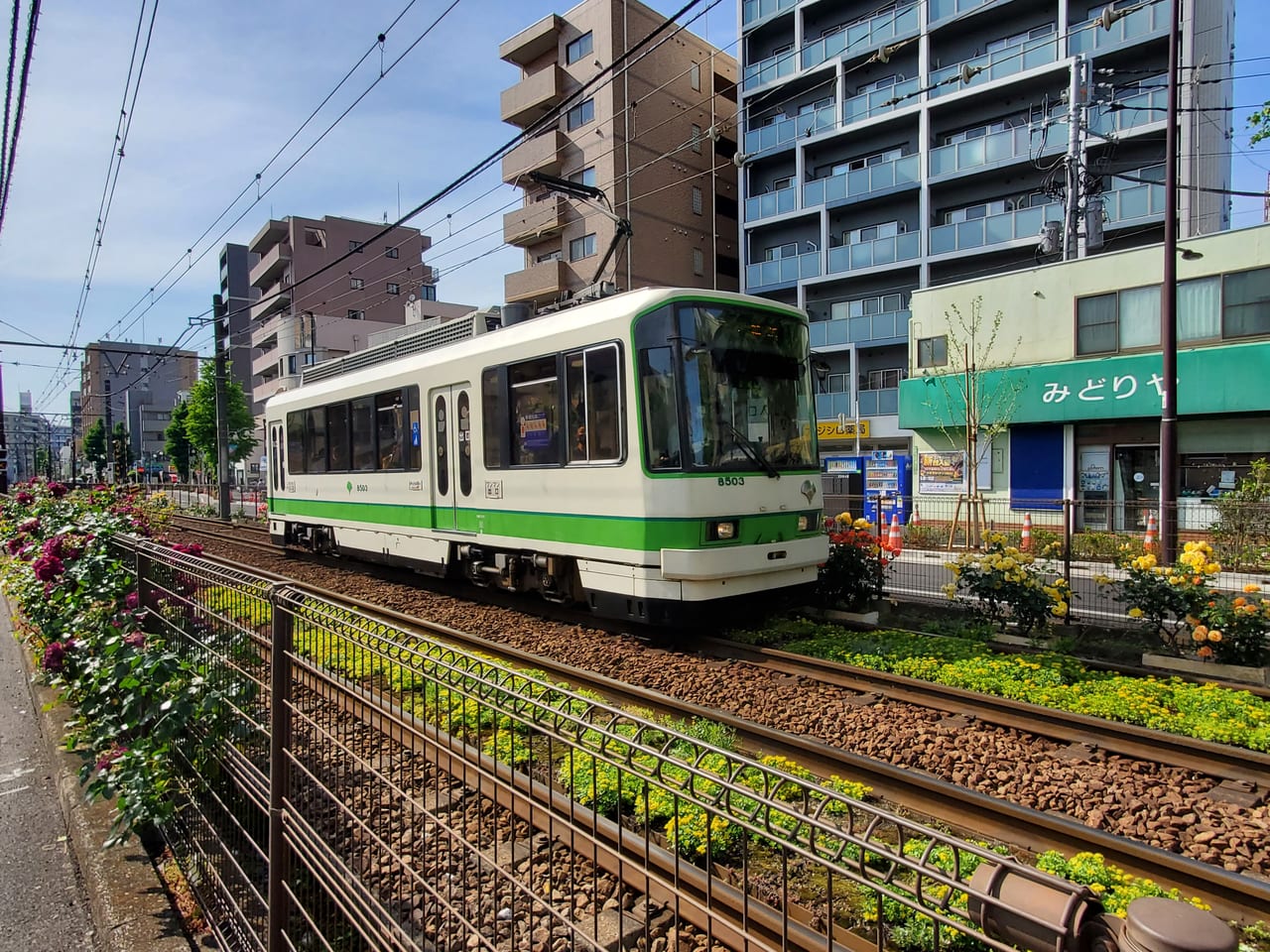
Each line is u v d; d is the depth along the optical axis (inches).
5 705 239.3
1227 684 234.8
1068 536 358.0
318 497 529.0
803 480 311.1
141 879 138.9
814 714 217.0
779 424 307.9
